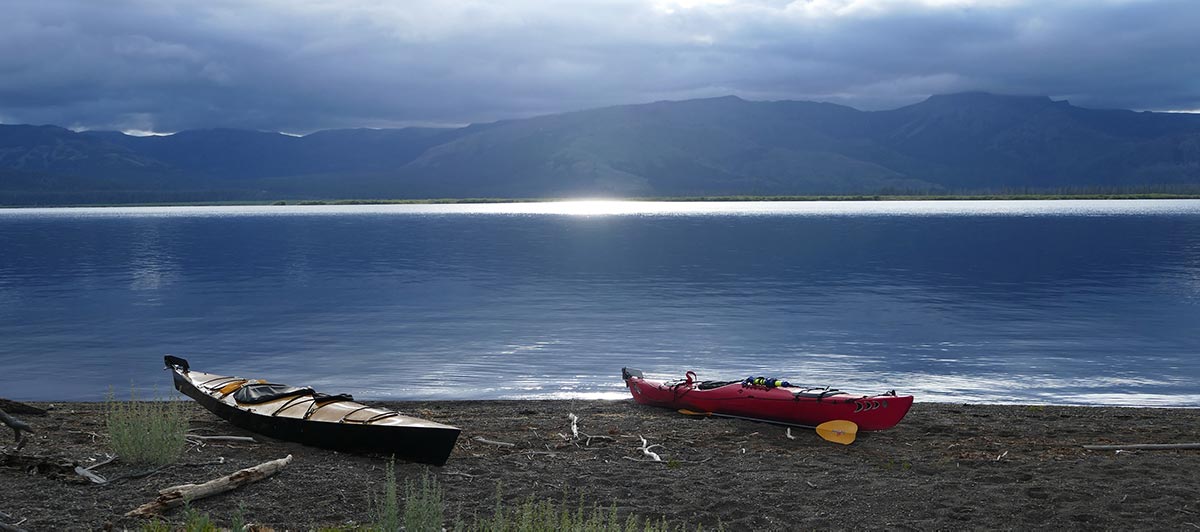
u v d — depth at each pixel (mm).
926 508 12352
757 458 15164
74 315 38594
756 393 18484
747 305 41844
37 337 32719
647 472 14023
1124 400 22719
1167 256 69500
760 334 33188
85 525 10680
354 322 36375
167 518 11000
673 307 41188
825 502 12594
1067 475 13875
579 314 38781
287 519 11305
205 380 18172
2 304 42469
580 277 56469
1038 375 25812
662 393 20172
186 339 32125
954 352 29453
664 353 29422
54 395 23266
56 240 102312
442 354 29094
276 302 43219
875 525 11711
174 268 63188
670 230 121562
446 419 18500
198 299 44406
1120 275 55344
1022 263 64875
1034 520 11875
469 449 15500
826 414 17453
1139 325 35125
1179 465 14430
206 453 14258
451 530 10469
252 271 60719
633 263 67375
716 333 33438
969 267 62250
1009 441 16484
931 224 132875
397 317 37875
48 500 11477
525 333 33438
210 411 17312
